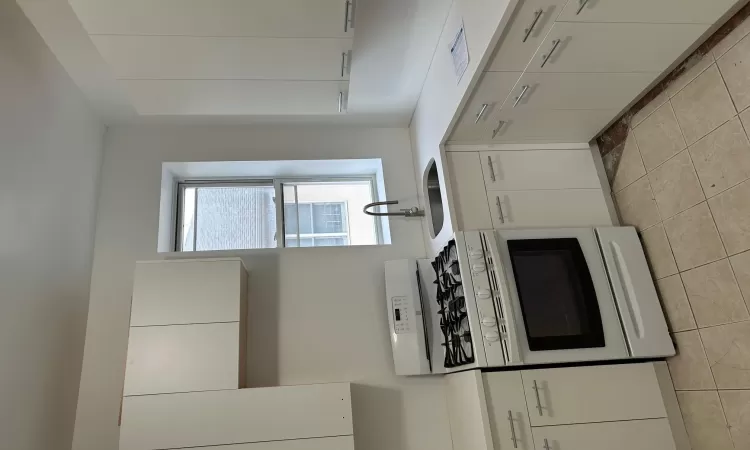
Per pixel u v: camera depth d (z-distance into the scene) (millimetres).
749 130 1562
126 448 1772
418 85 2430
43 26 1832
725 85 1641
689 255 1815
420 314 2189
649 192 2004
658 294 1963
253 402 1877
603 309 1896
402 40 2100
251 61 1899
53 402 1839
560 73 1764
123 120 2469
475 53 1686
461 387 1922
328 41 1829
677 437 1774
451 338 2021
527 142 2238
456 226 2021
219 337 1950
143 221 2340
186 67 1904
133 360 1888
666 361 1906
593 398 1766
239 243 2607
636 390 1810
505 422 1687
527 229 2008
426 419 2123
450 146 2178
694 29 1618
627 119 2123
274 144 2605
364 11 1909
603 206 2182
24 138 1741
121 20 1636
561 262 1947
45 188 1872
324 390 1923
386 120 2693
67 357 1963
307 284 2311
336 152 2643
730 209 1643
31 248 1751
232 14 1650
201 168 2568
